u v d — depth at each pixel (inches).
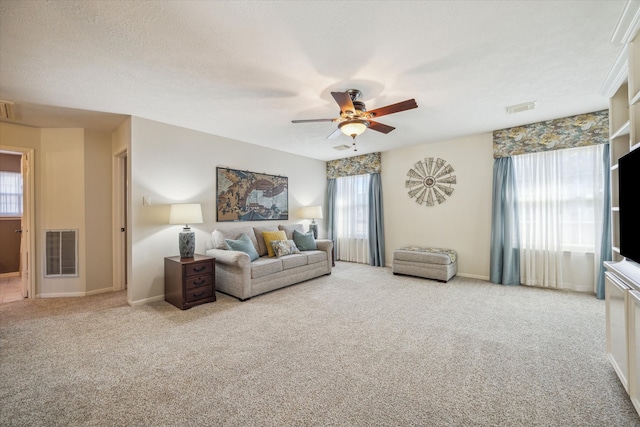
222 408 63.0
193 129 156.8
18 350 89.1
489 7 65.1
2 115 129.9
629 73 70.1
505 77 99.5
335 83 101.7
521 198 161.8
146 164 138.2
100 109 124.9
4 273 193.6
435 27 72.0
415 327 105.3
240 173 181.8
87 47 78.2
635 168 67.6
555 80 102.3
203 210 162.4
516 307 125.4
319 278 180.7
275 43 77.6
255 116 135.7
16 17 65.4
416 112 134.9
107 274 159.5
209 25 69.8
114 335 99.8
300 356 85.0
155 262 141.2
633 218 68.9
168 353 87.1
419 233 203.8
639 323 59.3
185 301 126.3
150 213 139.6
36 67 88.4
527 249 159.6
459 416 59.9
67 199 151.3
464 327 104.8
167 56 83.4
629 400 64.2
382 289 155.6
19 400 65.7
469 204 181.6
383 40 77.1
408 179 208.2
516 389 68.7
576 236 147.7
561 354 84.7
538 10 66.4
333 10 65.2
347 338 96.7
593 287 143.8
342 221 245.8
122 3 61.7
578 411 61.0
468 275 182.9
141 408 63.1
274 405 63.8
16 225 198.2
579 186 146.4
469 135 177.5
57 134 150.6
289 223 218.1
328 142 188.5
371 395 67.0
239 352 87.7
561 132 145.3
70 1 60.8
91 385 71.3
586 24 71.5
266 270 147.5
